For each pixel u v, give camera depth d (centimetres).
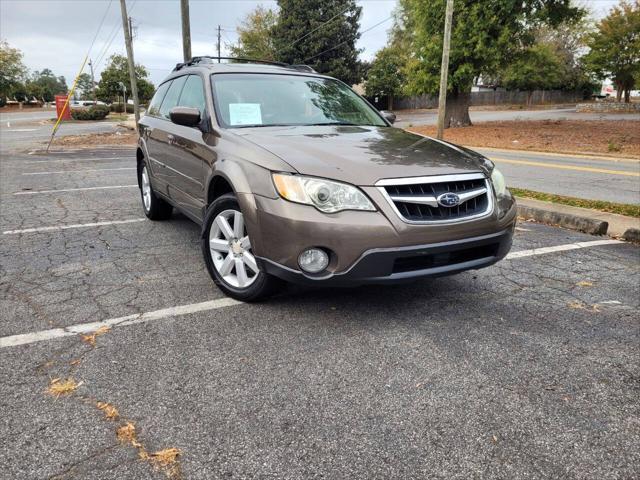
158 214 606
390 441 216
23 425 223
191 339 305
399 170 311
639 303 372
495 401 246
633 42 3903
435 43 2417
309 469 199
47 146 1820
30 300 363
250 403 242
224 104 422
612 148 1577
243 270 355
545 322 337
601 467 202
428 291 389
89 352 288
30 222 608
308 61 4609
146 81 6831
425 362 282
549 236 564
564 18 2364
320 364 278
